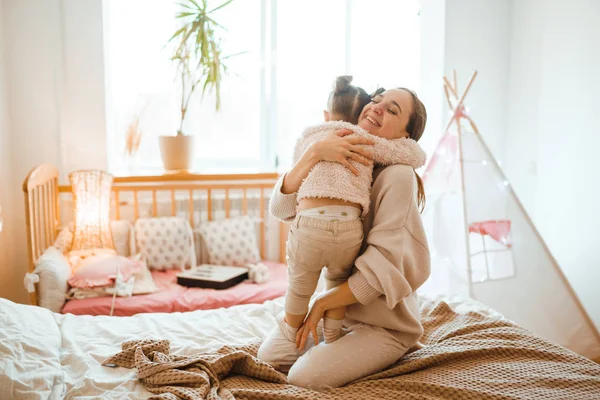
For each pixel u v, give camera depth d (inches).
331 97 69.5
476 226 112.0
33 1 131.0
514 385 56.6
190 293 116.0
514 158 149.7
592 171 119.6
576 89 124.0
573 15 124.4
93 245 126.4
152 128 151.0
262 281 124.6
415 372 62.2
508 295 112.4
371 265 58.6
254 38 154.6
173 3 147.6
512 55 149.0
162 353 63.7
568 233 128.3
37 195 115.2
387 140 63.1
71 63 134.5
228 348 67.1
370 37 157.1
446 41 145.8
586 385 56.1
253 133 158.6
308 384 58.6
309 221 57.8
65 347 69.4
